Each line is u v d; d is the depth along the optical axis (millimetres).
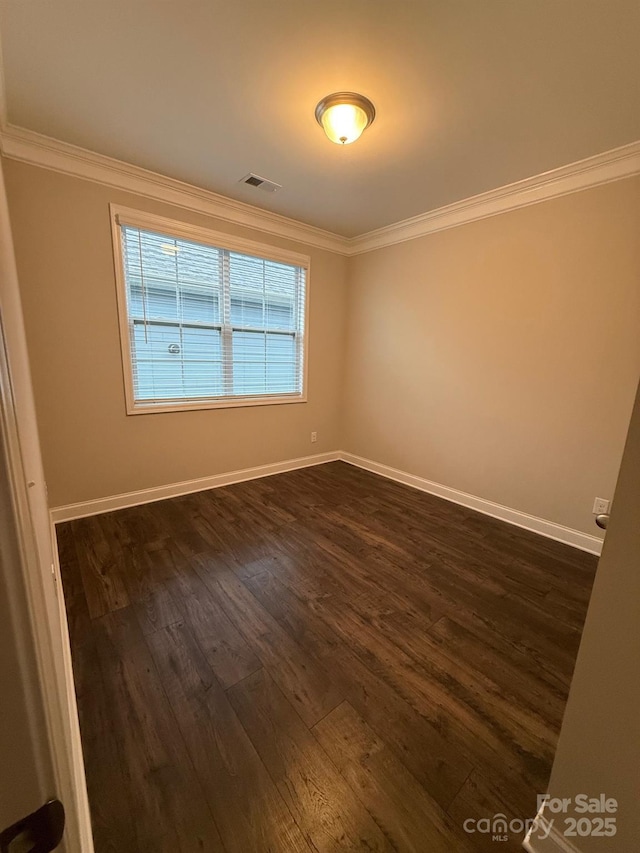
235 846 947
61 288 2467
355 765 1136
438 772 1122
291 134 2107
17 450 336
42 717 325
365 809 1028
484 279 2936
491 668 1509
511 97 1757
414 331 3514
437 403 3389
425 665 1515
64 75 1688
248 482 3633
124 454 2906
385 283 3729
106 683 1393
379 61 1567
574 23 1356
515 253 2730
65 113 1957
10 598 295
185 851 936
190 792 1058
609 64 1542
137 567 2145
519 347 2783
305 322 3834
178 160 2408
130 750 1162
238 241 3205
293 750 1176
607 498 2441
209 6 1340
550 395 2648
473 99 1776
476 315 3021
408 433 3678
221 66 1624
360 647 1601
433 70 1604
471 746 1200
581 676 815
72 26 1423
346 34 1447
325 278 3922
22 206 2262
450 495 3346
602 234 2312
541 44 1451
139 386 2941
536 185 2537
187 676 1433
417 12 1343
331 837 968
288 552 2365
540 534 2734
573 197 2410
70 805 447
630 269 2232
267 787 1075
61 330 2508
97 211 2525
